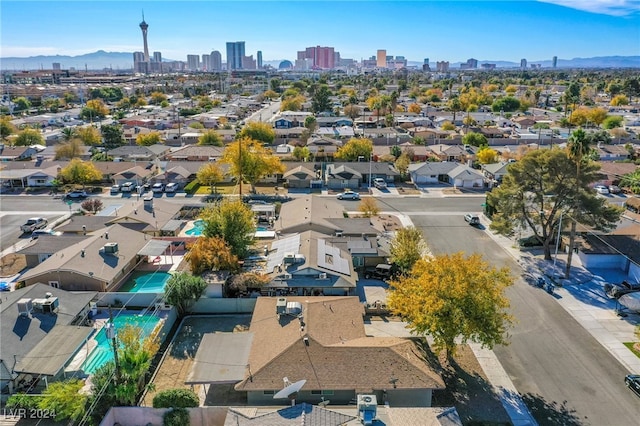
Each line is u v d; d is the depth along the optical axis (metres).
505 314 36.03
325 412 28.25
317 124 152.88
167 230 61.56
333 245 54.78
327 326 37.47
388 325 43.53
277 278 47.41
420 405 32.44
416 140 124.75
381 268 52.09
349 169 91.81
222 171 90.00
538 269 54.50
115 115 183.25
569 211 53.84
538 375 36.44
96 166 94.25
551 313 45.16
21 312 38.44
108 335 31.78
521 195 56.09
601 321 43.81
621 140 127.69
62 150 105.81
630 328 42.72
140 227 61.47
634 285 48.72
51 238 56.53
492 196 60.38
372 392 31.67
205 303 45.66
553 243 59.72
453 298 34.62
